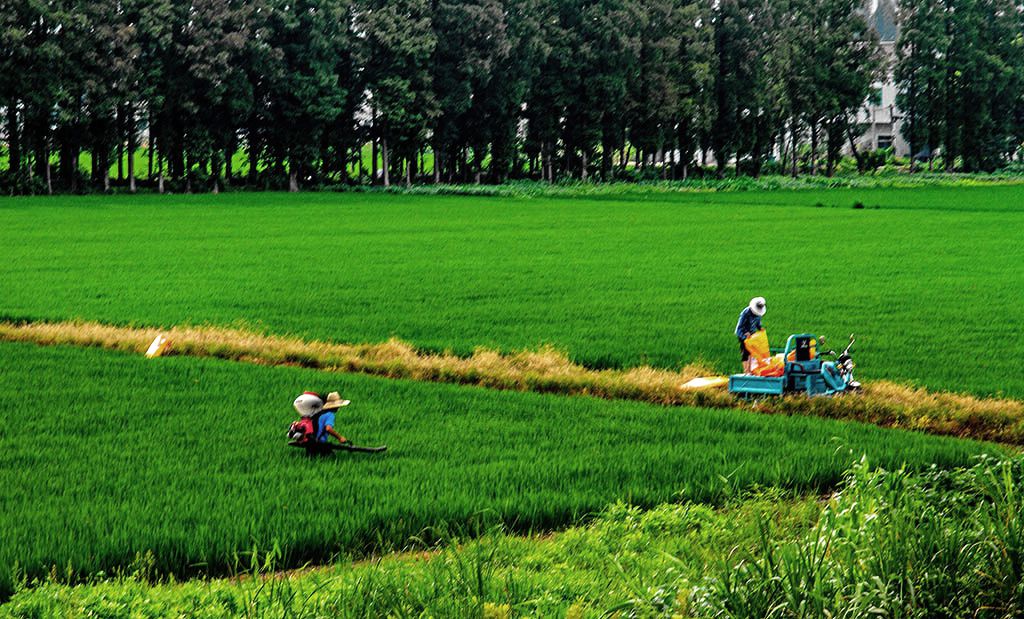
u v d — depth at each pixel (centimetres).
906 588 911
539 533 1327
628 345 2781
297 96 11300
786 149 15650
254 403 2041
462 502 1378
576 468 1565
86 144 10662
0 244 5688
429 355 2683
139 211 8312
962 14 14388
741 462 1612
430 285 4097
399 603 969
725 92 14275
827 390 2150
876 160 15500
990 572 941
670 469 1570
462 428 1845
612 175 13938
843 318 3278
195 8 10912
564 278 4331
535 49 12338
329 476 1513
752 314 2227
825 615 859
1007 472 1084
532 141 13262
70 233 6369
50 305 3488
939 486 1411
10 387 2183
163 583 1157
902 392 2191
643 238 6188
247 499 1392
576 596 1045
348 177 12725
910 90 14750
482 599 966
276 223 7275
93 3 10281
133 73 10450
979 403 2111
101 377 2305
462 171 13512
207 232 6519
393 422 1889
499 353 2672
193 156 10988
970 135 14812
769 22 14200
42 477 1504
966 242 5888
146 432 1794
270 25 11481
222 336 2834
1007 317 3294
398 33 11594
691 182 12481
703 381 2231
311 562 1224
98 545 1205
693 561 1055
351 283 4156
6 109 10325
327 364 2572
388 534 1286
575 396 2175
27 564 1150
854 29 14038
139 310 3391
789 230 6731
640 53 13262
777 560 952
